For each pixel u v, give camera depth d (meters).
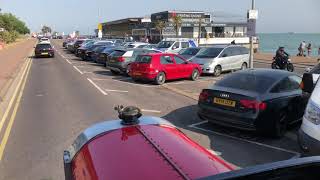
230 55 23.16
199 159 3.27
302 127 6.67
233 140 8.72
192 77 20.33
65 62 32.84
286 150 8.02
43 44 38.88
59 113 11.41
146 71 18.31
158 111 11.82
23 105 12.81
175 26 67.56
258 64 31.19
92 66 28.88
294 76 9.76
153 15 76.12
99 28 63.00
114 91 15.95
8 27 112.81
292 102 9.20
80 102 13.24
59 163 7.05
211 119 9.22
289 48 85.06
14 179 6.38
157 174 2.93
